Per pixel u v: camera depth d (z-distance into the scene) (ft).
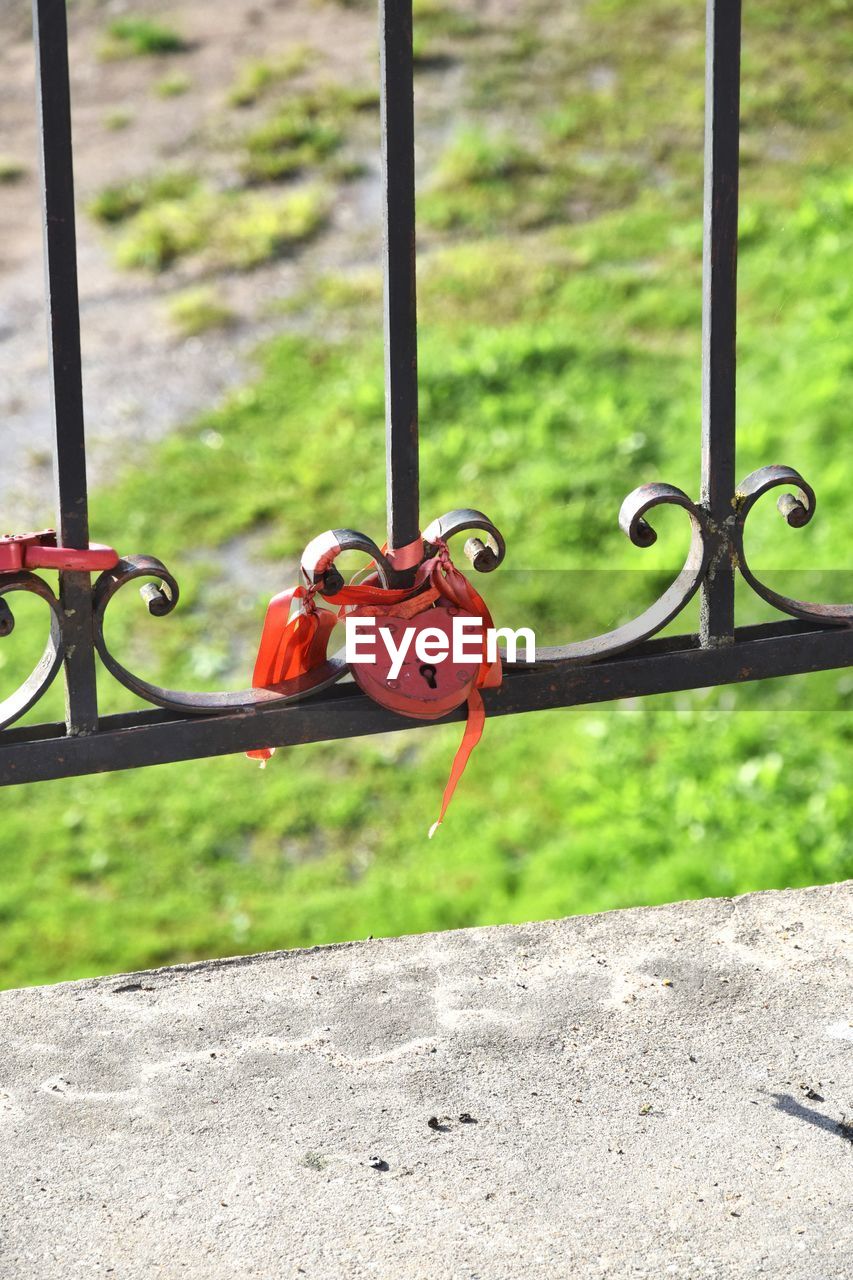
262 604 23.77
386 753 21.31
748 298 28.35
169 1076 5.83
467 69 38.96
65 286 5.03
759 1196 5.19
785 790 18.07
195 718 5.62
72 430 5.15
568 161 34.81
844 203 30.14
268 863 19.63
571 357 28.02
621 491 24.67
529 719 21.39
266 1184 5.25
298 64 40.50
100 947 18.29
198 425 28.25
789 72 36.50
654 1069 5.85
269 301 31.81
